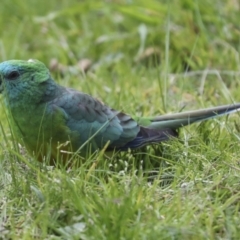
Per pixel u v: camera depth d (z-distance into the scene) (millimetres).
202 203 7773
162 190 8188
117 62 13297
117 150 9086
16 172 8414
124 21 14578
